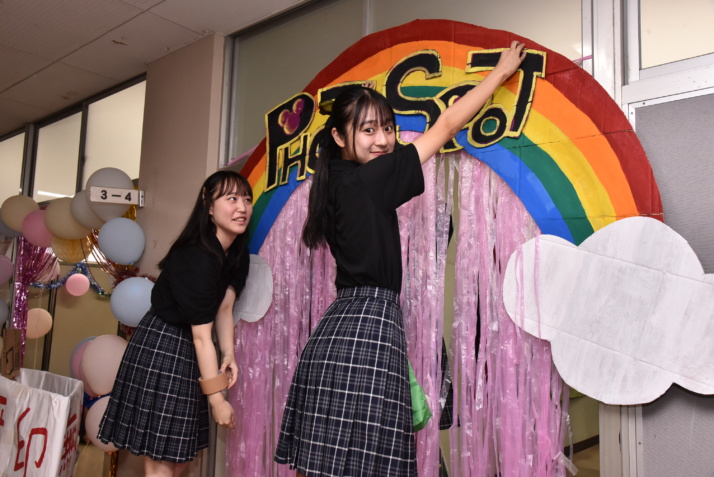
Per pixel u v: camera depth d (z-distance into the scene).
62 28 2.88
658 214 1.37
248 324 2.33
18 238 4.46
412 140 1.84
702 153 1.39
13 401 2.26
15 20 2.80
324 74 2.12
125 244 2.80
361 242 1.32
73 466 2.27
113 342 2.73
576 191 1.51
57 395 2.10
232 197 1.96
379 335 1.27
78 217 3.04
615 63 1.55
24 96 3.92
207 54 2.82
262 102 2.65
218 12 2.59
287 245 2.20
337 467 1.21
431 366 1.76
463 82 1.72
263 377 2.24
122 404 1.92
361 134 1.41
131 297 2.55
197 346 1.83
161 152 3.01
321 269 2.10
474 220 1.72
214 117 2.76
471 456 1.67
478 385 1.67
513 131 1.61
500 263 1.66
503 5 1.82
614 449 1.45
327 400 1.27
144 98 3.43
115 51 3.10
